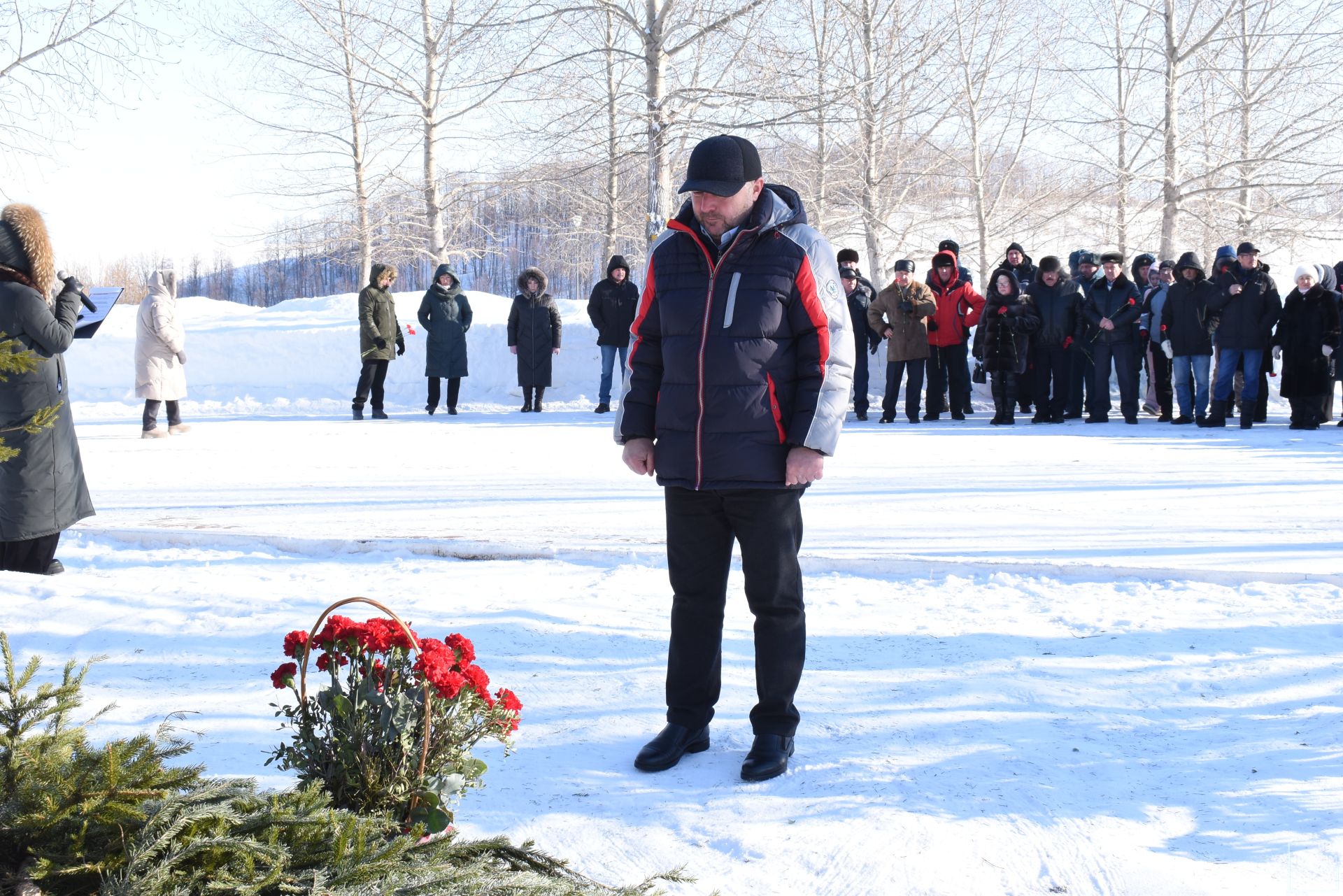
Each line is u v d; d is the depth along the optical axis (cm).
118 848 210
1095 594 534
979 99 2600
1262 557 594
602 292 1647
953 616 494
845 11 2308
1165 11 2445
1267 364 1409
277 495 842
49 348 548
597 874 266
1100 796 306
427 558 624
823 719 370
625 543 631
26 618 486
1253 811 295
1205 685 399
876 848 275
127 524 701
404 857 221
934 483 884
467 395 1889
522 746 348
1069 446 1148
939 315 1467
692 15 1897
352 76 2572
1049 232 2805
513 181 2498
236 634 466
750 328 332
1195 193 2438
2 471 554
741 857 274
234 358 1927
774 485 330
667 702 349
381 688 264
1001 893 255
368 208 2725
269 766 325
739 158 329
